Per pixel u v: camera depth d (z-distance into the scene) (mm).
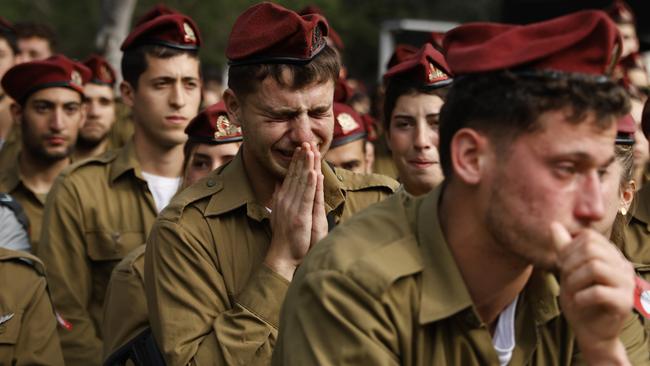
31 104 7941
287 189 4387
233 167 4688
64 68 7969
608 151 2809
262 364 4215
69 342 6504
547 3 14445
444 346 3086
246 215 4566
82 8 23766
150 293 4609
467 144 2916
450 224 3078
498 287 3104
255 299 4297
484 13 28016
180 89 7027
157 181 7043
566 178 2803
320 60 4426
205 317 4410
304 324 3074
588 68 2791
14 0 23594
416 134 5793
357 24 28000
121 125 10430
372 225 3199
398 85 5879
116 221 6816
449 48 3057
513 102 2797
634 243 5414
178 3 22062
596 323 2770
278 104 4395
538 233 2826
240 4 22344
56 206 6770
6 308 5711
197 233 4516
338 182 4812
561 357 3285
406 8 28922
